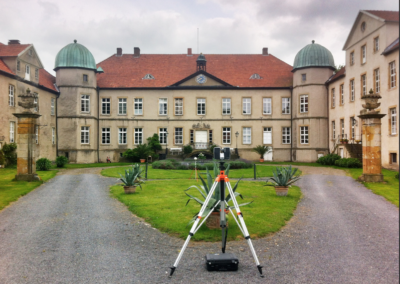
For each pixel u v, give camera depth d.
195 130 40.59
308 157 37.97
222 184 6.20
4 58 28.94
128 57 43.84
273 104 40.62
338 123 34.56
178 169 26.56
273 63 43.62
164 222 9.24
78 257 6.72
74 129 37.06
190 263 6.34
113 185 17.20
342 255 6.73
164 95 40.56
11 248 7.31
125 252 7.01
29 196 13.91
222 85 40.72
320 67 37.59
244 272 5.87
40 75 35.81
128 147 40.28
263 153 39.16
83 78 37.66
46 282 5.52
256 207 11.31
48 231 8.66
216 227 8.59
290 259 6.52
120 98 40.31
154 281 5.52
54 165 31.05
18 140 18.08
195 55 44.72
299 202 12.59
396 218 9.97
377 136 17.88
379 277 5.57
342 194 14.35
